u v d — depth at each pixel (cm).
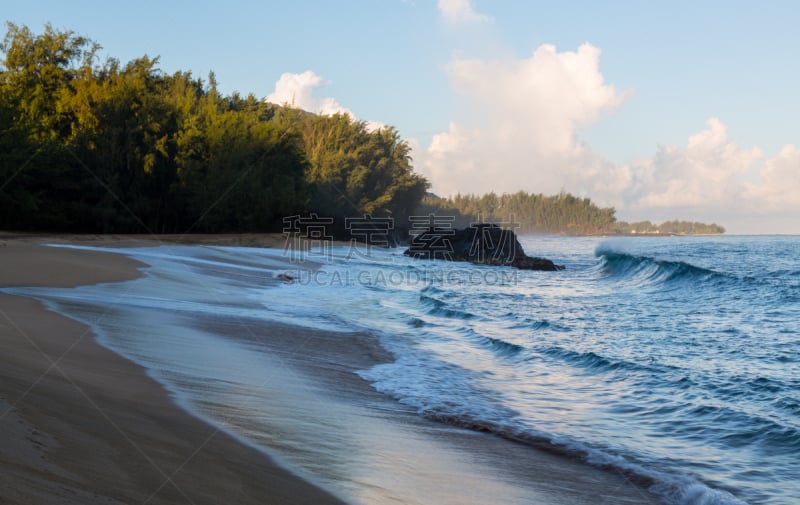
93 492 378
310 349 1166
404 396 896
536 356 1234
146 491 402
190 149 5966
